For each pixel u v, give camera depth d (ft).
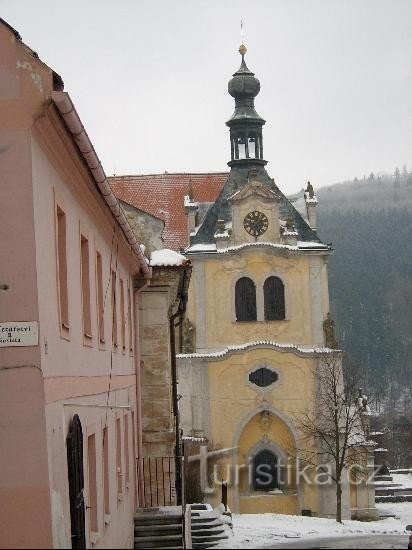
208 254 266.77
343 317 541.34
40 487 56.34
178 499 143.54
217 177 306.14
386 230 578.25
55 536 57.00
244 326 266.77
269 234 270.05
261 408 263.49
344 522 210.18
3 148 57.82
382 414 472.44
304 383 265.13
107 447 86.99
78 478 65.26
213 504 258.57
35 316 57.41
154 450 139.03
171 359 155.84
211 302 267.39
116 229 95.71
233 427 263.49
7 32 58.18
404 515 271.28
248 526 190.90
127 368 116.88
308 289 268.82
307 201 279.49
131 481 114.83
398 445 443.32
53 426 59.41
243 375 265.13
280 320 267.39
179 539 115.14
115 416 97.19
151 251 143.64
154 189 303.89
